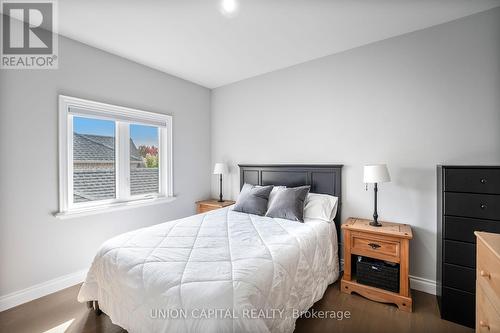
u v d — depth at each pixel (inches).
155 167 129.6
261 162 135.1
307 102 117.6
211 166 158.2
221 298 44.8
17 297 80.8
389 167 96.3
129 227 114.9
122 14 78.6
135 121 116.3
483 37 79.0
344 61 106.7
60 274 91.5
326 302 83.0
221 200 145.6
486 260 41.9
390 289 81.5
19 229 81.7
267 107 131.9
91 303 77.2
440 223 80.2
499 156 77.1
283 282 58.2
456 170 72.0
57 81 90.0
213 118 156.9
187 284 48.4
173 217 135.5
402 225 90.6
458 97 83.3
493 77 77.8
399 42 93.9
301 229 83.7
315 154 115.4
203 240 71.5
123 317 57.6
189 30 88.8
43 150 86.7
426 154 89.0
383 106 97.6
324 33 92.0
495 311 37.9
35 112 84.7
